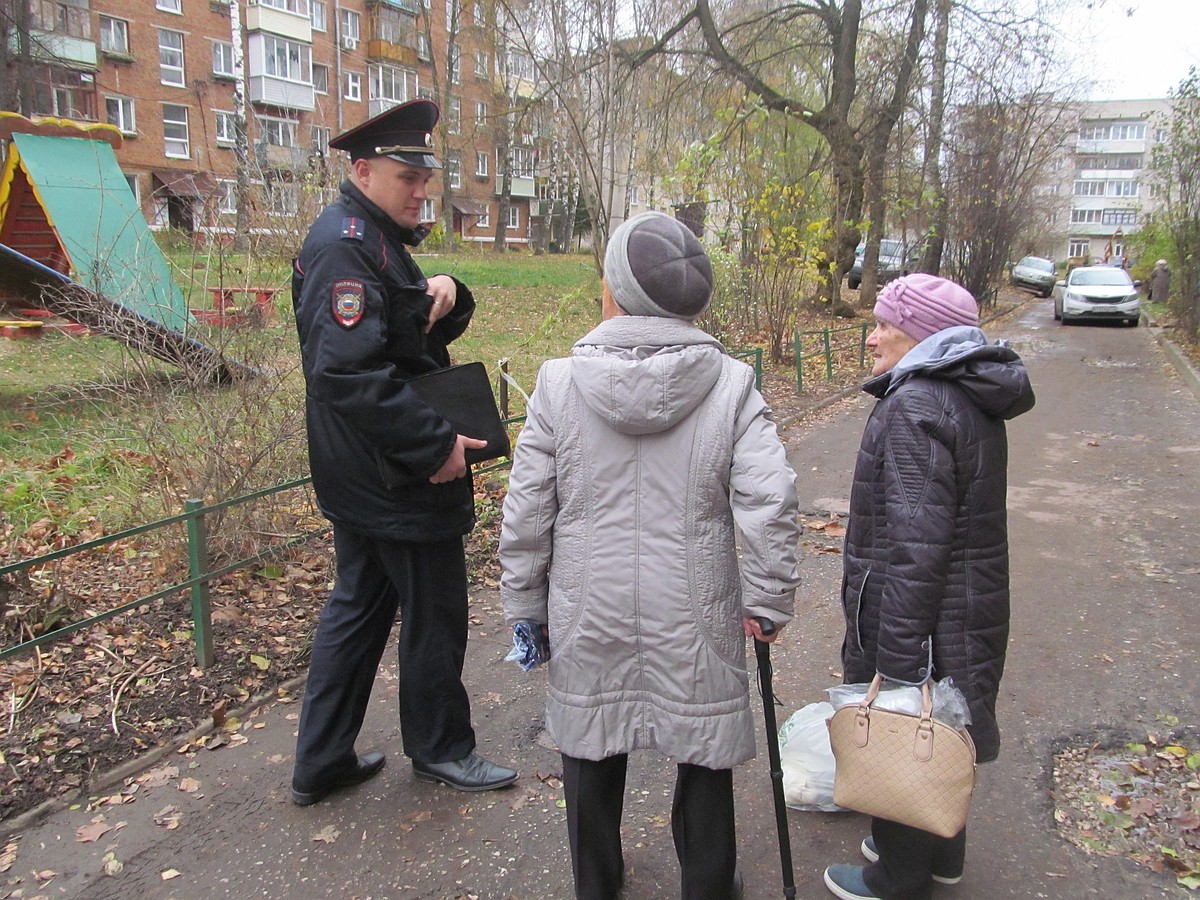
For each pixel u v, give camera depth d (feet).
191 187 17.56
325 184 20.03
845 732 7.16
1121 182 255.70
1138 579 16.34
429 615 9.32
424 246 117.91
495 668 12.73
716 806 7.23
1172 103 53.16
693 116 56.49
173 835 8.97
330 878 8.41
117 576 14.14
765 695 7.48
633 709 7.08
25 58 78.13
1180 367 44.39
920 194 62.23
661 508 6.82
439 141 85.10
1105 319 71.77
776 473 6.61
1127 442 28.40
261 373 14.84
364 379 7.68
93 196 29.32
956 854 8.24
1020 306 94.63
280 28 122.11
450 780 9.76
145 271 16.31
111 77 107.45
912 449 7.05
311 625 13.25
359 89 139.64
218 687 11.49
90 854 8.64
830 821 9.46
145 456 14.99
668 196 36.27
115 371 14.98
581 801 7.33
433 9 124.57
